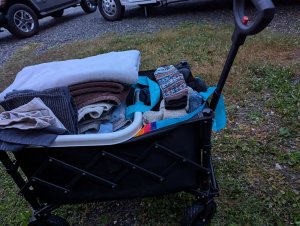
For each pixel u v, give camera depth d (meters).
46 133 1.27
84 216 1.85
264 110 2.49
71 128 1.38
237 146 2.15
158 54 3.81
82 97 1.47
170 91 1.48
